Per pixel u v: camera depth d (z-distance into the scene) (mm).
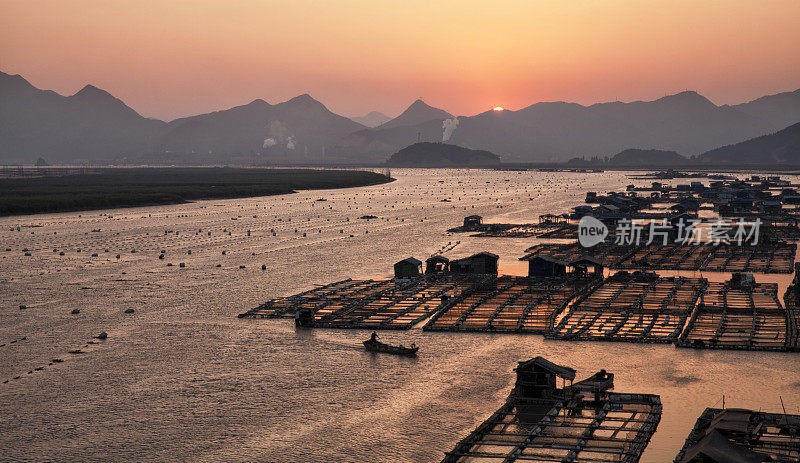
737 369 62469
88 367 65125
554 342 71312
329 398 57062
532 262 106062
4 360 67375
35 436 50375
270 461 46250
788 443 46344
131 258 130625
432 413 53844
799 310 82000
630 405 54625
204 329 78125
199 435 50375
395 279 106375
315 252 137500
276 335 75375
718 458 42344
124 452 47812
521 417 52688
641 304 85688
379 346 68750
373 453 47281
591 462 44781
